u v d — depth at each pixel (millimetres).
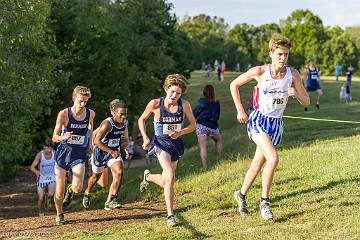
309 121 21625
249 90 45625
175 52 42625
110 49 31000
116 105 10953
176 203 10797
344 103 32219
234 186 11047
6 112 17016
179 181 12797
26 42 17781
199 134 14180
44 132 28000
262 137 8438
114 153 11125
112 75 31312
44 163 15062
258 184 10789
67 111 10148
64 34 29344
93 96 30344
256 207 9492
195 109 14164
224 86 53531
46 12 18656
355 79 65062
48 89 18516
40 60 19734
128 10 34750
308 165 11930
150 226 9227
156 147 9359
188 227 8883
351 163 11516
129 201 12398
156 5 36844
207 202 10383
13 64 17000
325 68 91500
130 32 34375
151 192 12352
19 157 18547
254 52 104375
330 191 9758
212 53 98875
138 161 28984
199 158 16344
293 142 16203
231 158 14664
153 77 35625
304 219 8508
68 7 29453
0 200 18656
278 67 8141
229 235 8203
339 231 7836
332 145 14430
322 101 36469
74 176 10320
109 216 10734
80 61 29312
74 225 10148
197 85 56000
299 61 91062
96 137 11031
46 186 15086
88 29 29500
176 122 9211
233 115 39188
